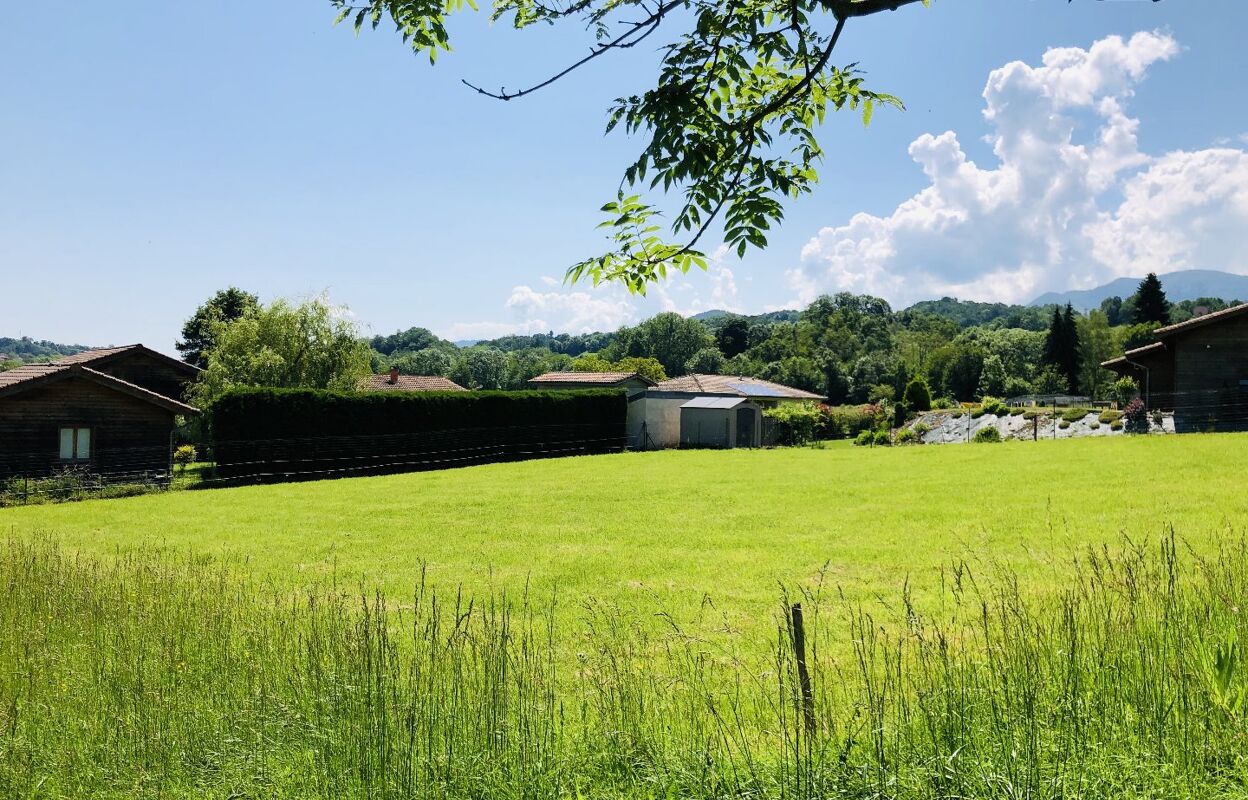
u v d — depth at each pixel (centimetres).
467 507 1733
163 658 542
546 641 662
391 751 373
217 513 1756
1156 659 392
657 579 969
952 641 519
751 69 357
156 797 371
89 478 2344
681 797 338
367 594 912
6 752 411
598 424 3588
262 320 3331
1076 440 2503
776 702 461
